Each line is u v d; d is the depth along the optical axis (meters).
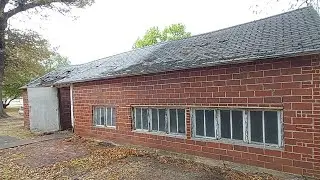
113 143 10.41
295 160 5.82
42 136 13.26
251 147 6.55
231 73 6.79
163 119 8.67
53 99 14.85
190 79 7.70
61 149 10.10
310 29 6.61
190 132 7.80
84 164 7.99
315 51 5.18
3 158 9.09
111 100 10.44
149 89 8.89
